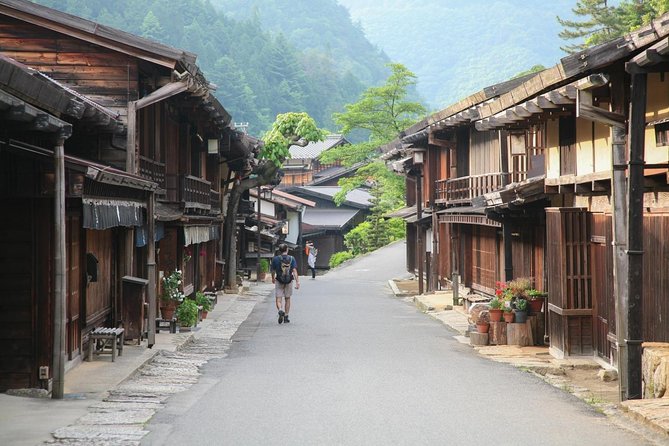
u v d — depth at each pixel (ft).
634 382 34.83
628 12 160.86
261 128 427.33
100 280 51.24
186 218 70.38
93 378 41.29
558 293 51.24
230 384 41.29
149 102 59.26
